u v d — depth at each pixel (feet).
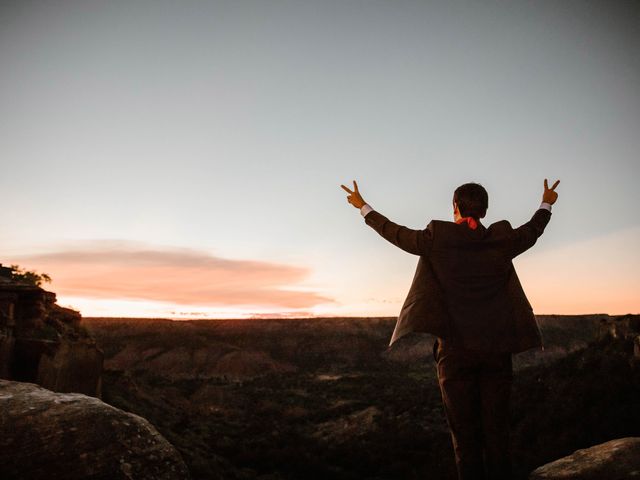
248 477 64.90
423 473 65.62
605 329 112.16
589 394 76.02
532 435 71.56
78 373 42.32
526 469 55.47
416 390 176.55
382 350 337.31
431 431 98.68
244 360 296.71
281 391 200.75
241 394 179.52
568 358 111.96
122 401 78.28
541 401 89.25
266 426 116.98
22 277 83.20
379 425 109.29
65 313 55.88
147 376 254.68
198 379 252.62
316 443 96.94
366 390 192.13
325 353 335.47
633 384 74.08
